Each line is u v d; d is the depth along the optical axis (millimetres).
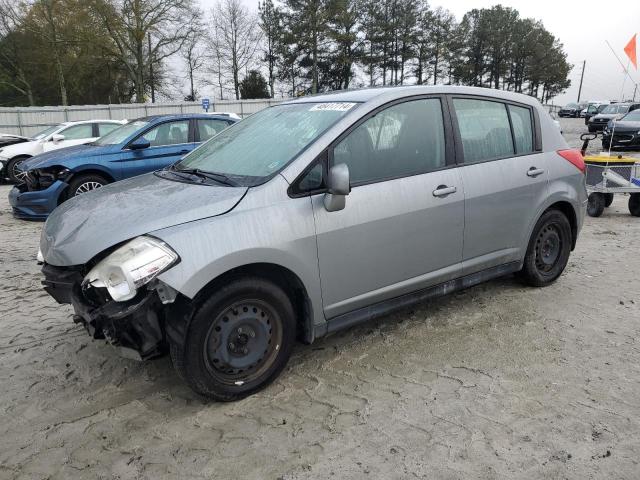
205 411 3051
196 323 2865
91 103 46656
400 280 3686
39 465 2613
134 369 3551
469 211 3961
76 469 2582
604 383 3268
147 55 42500
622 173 8070
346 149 3396
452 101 4027
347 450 2676
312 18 48344
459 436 2768
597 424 2848
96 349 3838
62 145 13211
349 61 51719
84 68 41531
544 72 76688
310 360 3633
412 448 2680
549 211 4707
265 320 3160
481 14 71812
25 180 8320
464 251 4027
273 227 3045
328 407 3066
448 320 4250
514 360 3580
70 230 3135
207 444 2752
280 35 50094
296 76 52562
